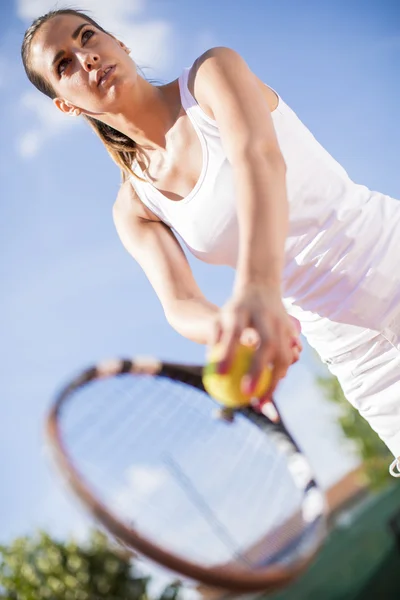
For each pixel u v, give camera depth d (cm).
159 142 194
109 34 204
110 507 127
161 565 125
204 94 171
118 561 596
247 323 115
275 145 149
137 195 209
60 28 193
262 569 136
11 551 601
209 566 128
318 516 158
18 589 589
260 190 137
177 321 189
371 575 678
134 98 190
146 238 207
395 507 707
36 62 201
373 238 184
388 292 183
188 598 595
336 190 187
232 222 188
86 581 589
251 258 126
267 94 184
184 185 195
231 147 151
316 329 197
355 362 195
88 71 188
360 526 720
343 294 187
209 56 170
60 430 136
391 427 197
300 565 141
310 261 187
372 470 744
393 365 190
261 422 184
